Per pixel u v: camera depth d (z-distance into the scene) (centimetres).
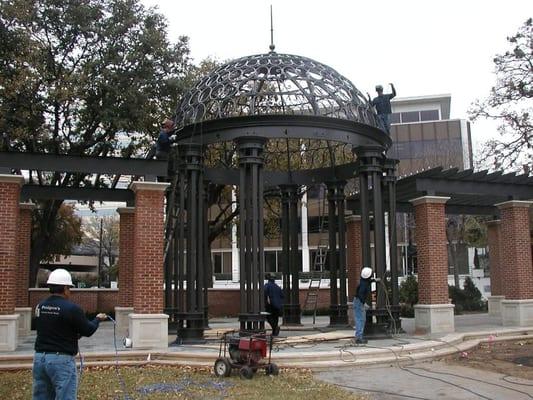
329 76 1616
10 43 2317
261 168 1464
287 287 2008
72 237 3862
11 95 2233
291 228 2022
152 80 2550
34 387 646
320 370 1180
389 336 1523
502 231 1955
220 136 1520
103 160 1484
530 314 1866
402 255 4391
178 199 1716
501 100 2675
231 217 2877
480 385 1029
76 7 2395
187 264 1524
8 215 1421
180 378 1086
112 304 2911
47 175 2836
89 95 2442
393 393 959
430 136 4769
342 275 1933
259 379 1062
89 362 1252
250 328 1392
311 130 1503
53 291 662
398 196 1945
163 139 1512
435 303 1700
